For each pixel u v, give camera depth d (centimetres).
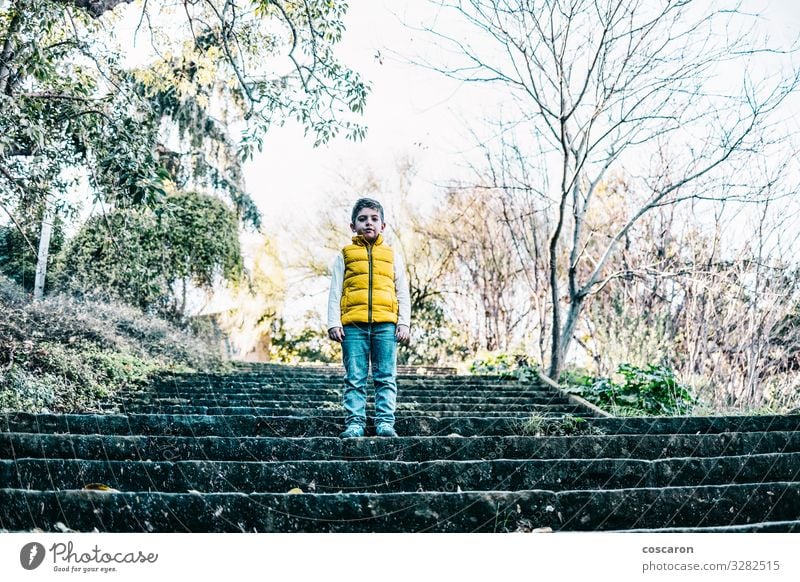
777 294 743
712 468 349
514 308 1385
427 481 333
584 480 340
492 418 461
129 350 816
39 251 841
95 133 583
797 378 732
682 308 873
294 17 698
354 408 420
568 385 822
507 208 1216
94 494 276
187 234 1230
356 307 425
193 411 549
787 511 312
